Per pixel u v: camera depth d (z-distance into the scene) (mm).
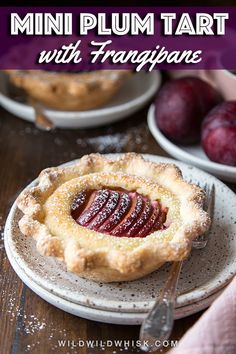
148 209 403
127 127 584
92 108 593
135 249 369
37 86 568
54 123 577
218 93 556
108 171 439
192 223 384
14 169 523
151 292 384
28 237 419
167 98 538
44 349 368
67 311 383
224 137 496
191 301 374
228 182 513
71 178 435
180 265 380
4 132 575
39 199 412
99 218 396
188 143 551
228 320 338
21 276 394
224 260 408
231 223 437
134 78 644
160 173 435
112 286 388
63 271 397
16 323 384
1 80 629
